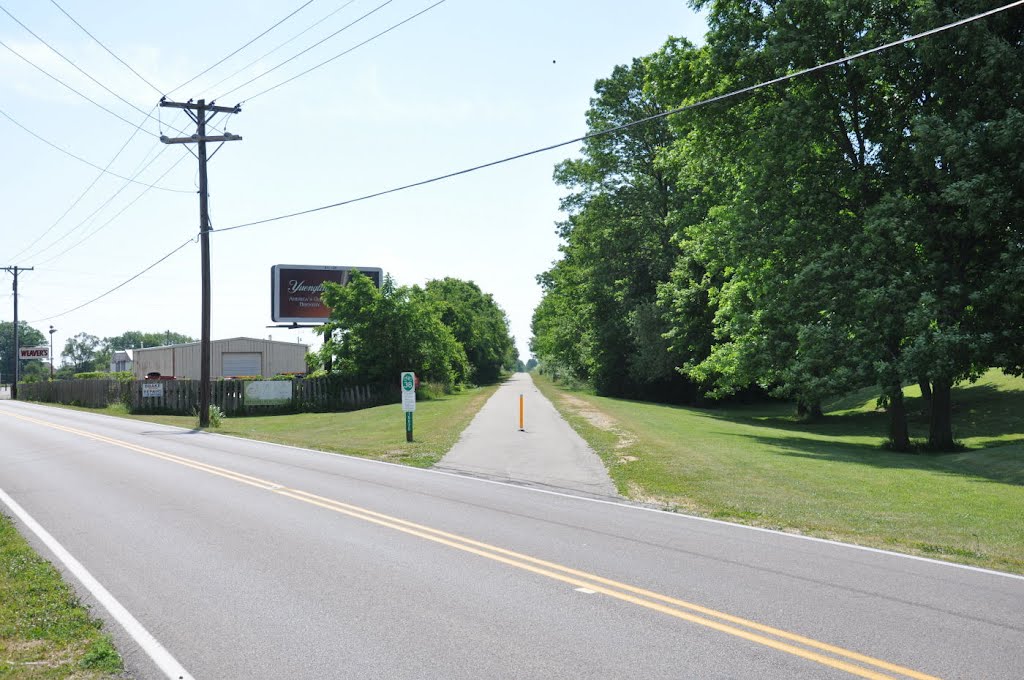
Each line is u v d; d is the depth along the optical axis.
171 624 6.31
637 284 52.59
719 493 13.19
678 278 43.41
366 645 5.80
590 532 9.88
